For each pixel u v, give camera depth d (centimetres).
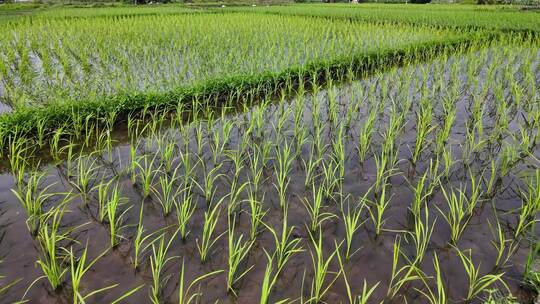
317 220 383
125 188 439
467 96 745
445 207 403
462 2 3809
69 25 1614
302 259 334
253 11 2544
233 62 958
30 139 520
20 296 289
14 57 1016
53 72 898
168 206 392
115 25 1611
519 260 322
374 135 579
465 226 370
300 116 630
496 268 316
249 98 759
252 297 294
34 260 326
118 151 535
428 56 1054
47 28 1562
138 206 406
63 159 514
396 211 398
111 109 616
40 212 363
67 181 455
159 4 4175
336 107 672
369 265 326
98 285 300
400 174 468
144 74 891
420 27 1552
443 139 508
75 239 351
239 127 610
